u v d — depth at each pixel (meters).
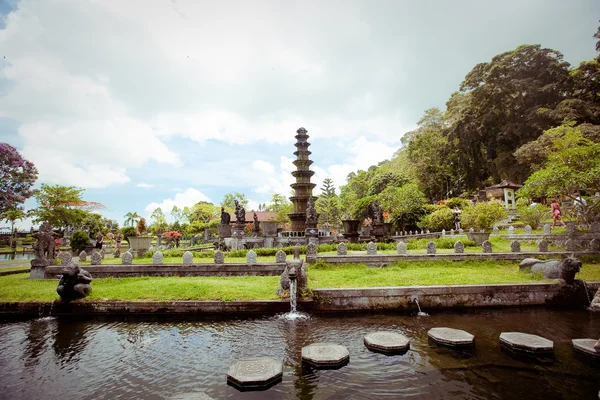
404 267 15.71
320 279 13.40
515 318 10.52
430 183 57.00
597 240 16.73
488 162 51.56
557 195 21.17
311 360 7.15
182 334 9.41
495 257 16.17
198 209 75.75
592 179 17.70
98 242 27.53
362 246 22.77
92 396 6.09
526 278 12.96
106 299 11.50
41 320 10.94
